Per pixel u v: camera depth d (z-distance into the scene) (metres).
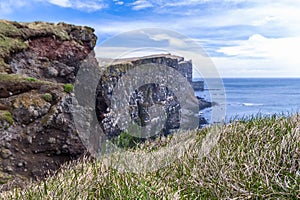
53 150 4.98
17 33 7.39
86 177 3.02
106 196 2.68
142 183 2.84
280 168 2.93
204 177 2.94
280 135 3.58
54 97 5.59
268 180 2.72
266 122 4.14
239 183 2.75
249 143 3.50
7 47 6.89
